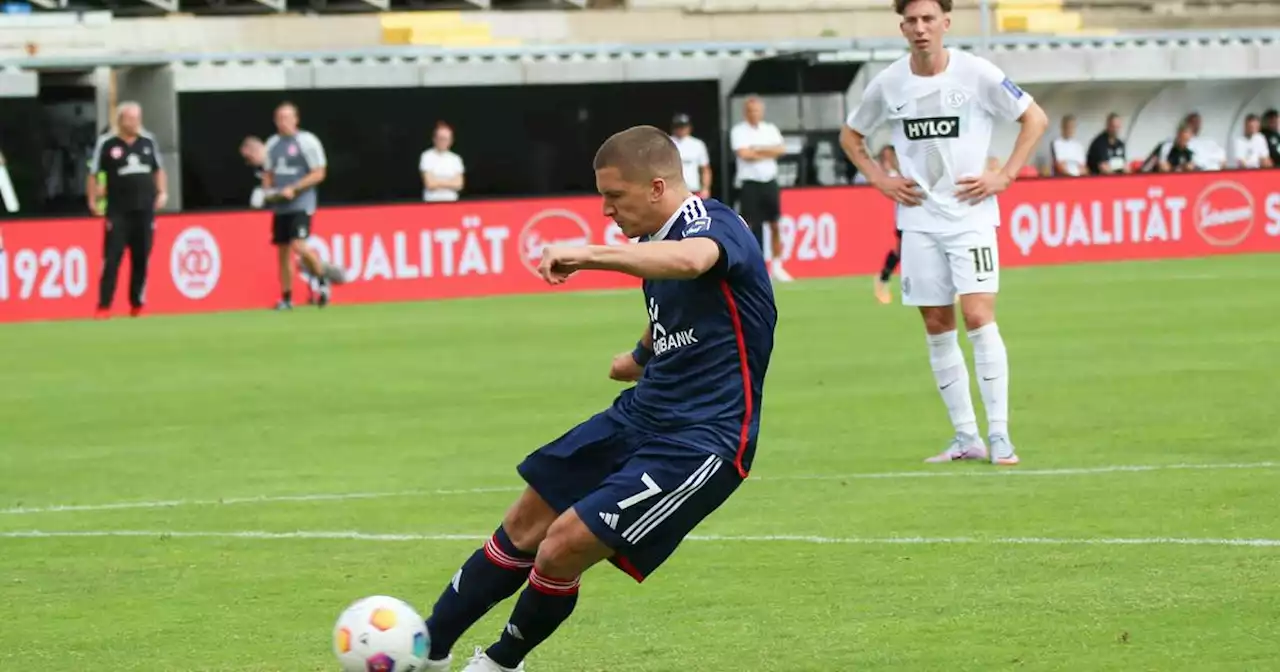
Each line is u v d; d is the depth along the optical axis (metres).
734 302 18.50
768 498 31.41
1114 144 104.06
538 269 17.44
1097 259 98.69
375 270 86.88
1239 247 102.25
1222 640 20.73
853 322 66.81
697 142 91.38
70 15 103.56
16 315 79.94
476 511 31.08
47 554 27.94
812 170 105.31
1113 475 32.75
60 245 80.81
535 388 49.53
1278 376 47.19
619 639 21.75
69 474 36.53
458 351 60.41
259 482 34.88
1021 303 72.38
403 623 18.55
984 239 34.75
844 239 95.50
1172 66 111.31
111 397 49.97
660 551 18.47
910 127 35.50
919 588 23.98
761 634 21.80
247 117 101.00
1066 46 109.62
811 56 104.19
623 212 18.92
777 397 45.97
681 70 105.81
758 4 120.50
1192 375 47.91
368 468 36.34
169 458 38.47
